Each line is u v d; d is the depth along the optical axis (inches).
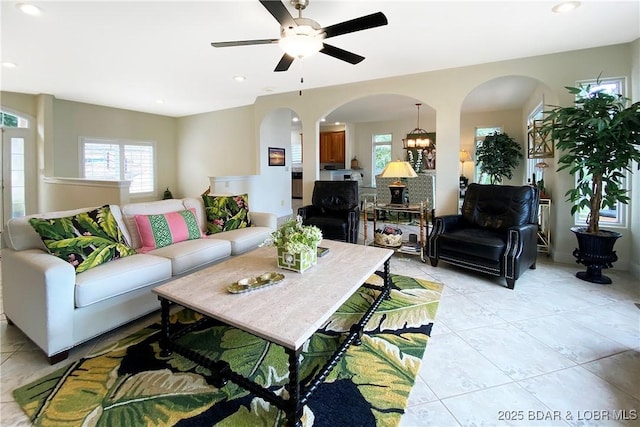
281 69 119.7
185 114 289.4
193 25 111.1
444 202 170.2
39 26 111.1
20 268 81.8
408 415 59.9
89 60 145.5
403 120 359.9
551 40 128.6
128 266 90.7
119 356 78.4
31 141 216.1
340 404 62.4
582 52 138.1
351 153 387.2
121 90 202.1
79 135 237.3
